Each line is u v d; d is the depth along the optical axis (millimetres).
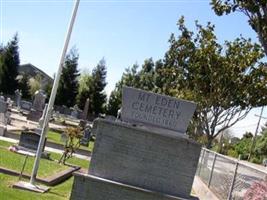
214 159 9023
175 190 4836
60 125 24906
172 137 4840
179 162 4836
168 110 4957
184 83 15469
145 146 4855
